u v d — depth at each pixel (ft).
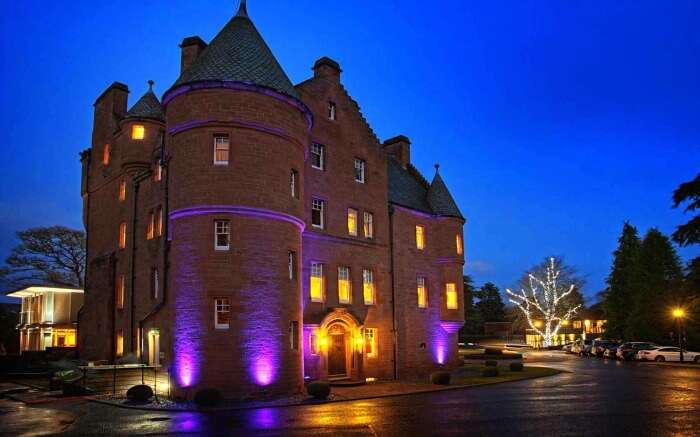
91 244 127.34
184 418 59.41
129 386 85.76
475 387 92.27
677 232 120.06
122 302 110.52
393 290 116.37
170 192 81.87
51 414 63.10
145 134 112.37
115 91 126.11
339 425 53.11
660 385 90.02
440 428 50.93
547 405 66.33
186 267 77.00
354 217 111.34
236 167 78.28
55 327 146.72
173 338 76.79
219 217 77.36
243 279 76.23
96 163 129.29
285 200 82.17
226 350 73.97
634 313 200.85
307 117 89.61
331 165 106.93
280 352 77.92
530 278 258.57
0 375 107.14
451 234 131.75
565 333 307.17
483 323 348.18
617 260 230.48
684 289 177.37
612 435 46.65
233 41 84.94
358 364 100.68
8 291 166.40
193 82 79.46
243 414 62.18
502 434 47.60
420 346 121.60
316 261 100.73
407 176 138.00
